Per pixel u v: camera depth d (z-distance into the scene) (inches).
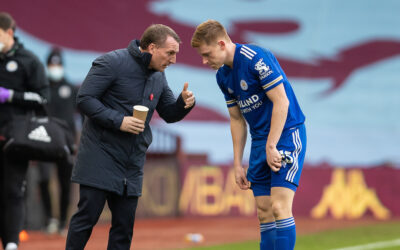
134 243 1064.8
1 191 724.0
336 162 2561.5
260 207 634.8
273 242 632.4
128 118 560.1
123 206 586.2
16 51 721.0
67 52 2615.7
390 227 1422.2
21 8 2583.7
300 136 605.3
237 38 2837.1
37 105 722.8
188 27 2783.0
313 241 1100.5
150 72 585.0
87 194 567.2
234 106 652.7
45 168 1148.5
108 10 2701.8
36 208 1285.7
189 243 1071.6
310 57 2824.8
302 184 1744.6
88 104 557.0
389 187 1737.2
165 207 1626.5
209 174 1686.8
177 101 611.8
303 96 2758.4
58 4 2635.3
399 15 2876.5
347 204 1727.4
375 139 2628.0
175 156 1706.4
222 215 1674.5
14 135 682.2
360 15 2871.6
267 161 584.1
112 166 569.0
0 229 729.6
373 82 2785.4
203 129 2559.1
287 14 2866.6
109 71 565.0
